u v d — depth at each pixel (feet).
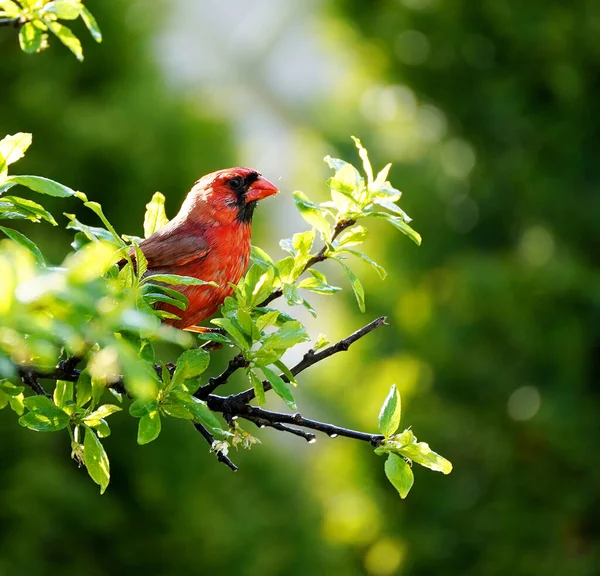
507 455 45.50
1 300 7.91
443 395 46.75
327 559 44.34
